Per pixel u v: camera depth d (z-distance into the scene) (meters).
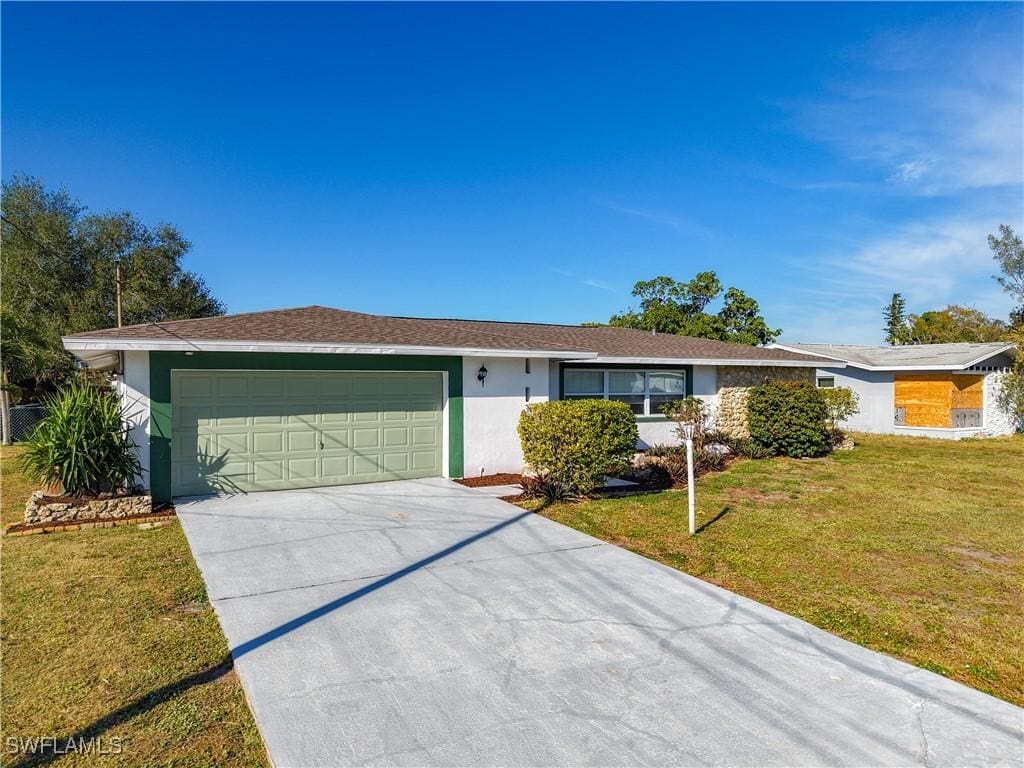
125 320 25.39
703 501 9.46
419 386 10.80
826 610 5.05
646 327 34.91
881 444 17.84
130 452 8.42
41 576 5.69
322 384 9.95
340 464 10.13
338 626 4.56
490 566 6.06
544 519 8.09
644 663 4.02
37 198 25.12
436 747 3.05
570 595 5.29
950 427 19.62
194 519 7.80
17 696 3.56
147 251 26.64
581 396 13.98
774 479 11.54
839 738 3.17
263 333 9.31
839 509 8.95
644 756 2.99
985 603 5.24
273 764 2.90
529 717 3.34
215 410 9.19
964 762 2.97
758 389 14.83
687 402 13.86
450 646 4.24
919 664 4.09
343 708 3.41
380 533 7.24
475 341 11.21
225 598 5.12
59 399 8.73
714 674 3.88
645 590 5.44
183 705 3.48
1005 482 11.35
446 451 10.90
